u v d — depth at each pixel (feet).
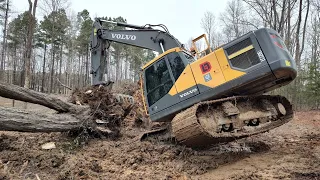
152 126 34.12
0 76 118.62
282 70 19.21
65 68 164.14
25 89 21.98
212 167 19.24
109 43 32.01
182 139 19.77
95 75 31.17
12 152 19.26
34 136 24.16
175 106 22.34
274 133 31.45
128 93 47.57
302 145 24.52
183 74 22.08
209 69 20.95
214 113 20.35
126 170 18.56
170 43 27.96
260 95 22.04
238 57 20.22
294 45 76.02
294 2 64.90
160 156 21.22
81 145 23.52
